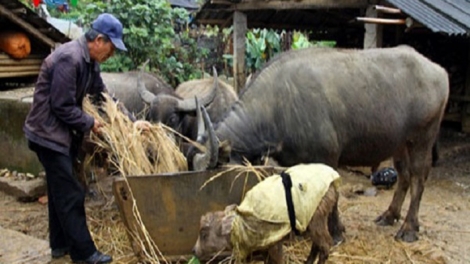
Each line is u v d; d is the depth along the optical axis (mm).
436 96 4980
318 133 4598
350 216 5715
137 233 4000
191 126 5922
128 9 9859
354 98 4680
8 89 7988
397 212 5379
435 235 5184
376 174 6906
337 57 4801
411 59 4938
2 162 6855
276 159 4797
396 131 4859
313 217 3646
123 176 3941
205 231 3639
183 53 11883
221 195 4043
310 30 10938
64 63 3887
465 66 9445
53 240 4379
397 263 4473
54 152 4023
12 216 5656
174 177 3959
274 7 8297
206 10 9281
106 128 4285
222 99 6523
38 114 3979
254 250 3613
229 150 4148
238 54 8992
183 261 4102
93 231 4973
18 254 4406
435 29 6371
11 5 7199
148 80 6898
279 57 4852
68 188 4098
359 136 4766
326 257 3783
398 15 7324
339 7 7602
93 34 3977
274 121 4660
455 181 7270
